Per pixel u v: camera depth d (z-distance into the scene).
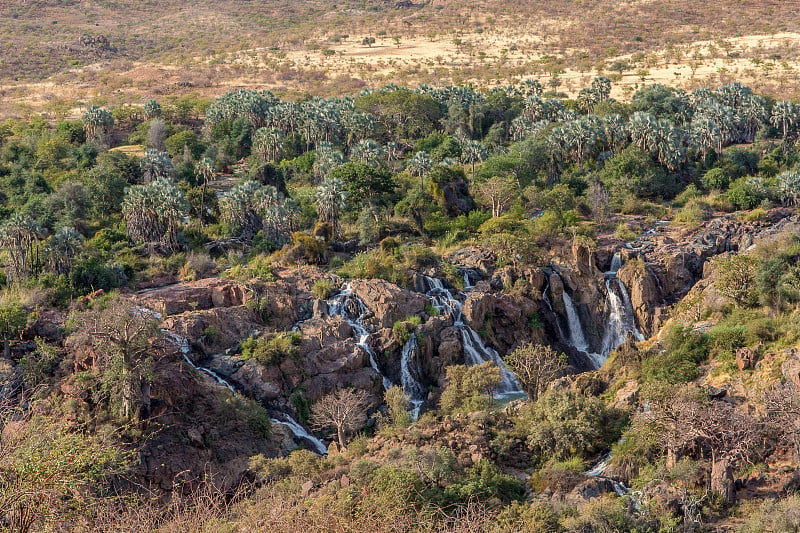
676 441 56.53
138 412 70.38
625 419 65.50
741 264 84.06
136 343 73.25
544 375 77.94
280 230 117.38
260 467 67.75
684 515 51.34
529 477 61.25
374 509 38.53
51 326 84.31
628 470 58.91
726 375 68.44
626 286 105.00
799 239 99.38
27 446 28.42
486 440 64.81
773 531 47.81
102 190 133.62
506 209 127.38
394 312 95.38
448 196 127.88
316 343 88.88
